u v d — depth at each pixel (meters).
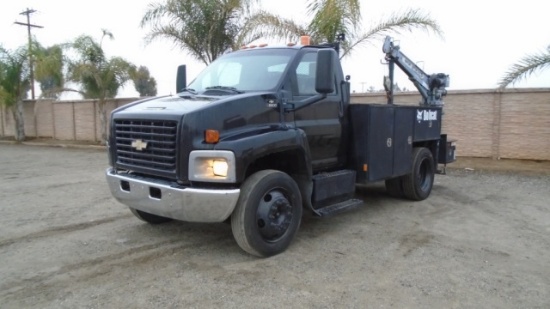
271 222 5.11
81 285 4.42
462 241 5.78
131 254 5.29
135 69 20.61
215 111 4.82
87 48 19.91
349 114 6.70
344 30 12.23
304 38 6.40
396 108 7.23
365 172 6.60
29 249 5.51
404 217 7.02
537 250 5.44
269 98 5.32
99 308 3.93
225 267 4.86
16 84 23.69
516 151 12.58
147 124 5.11
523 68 11.54
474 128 13.12
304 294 4.16
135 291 4.26
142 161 5.17
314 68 6.18
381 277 4.57
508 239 5.87
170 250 5.43
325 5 12.11
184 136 4.71
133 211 6.25
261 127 5.20
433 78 10.08
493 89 12.64
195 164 4.69
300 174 5.71
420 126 8.05
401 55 9.53
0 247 5.61
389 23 12.55
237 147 4.69
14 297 4.16
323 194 5.88
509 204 7.91
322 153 6.23
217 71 6.37
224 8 14.72
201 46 15.36
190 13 14.79
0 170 13.04
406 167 7.61
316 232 6.17
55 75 21.73
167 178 4.97
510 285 4.38
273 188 5.13
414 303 3.98
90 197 8.66
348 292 4.21
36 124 25.34
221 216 4.78
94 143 21.66
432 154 8.90
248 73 5.94
